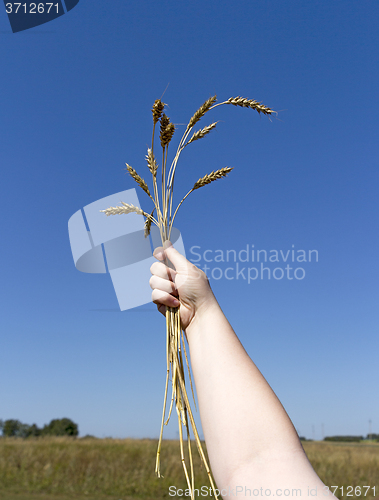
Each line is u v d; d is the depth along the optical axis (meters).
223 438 0.94
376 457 10.79
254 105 1.47
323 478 8.57
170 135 1.54
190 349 1.17
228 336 1.12
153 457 10.09
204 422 1.00
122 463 9.33
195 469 8.49
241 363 1.04
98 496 7.39
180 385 1.35
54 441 12.93
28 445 11.51
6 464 9.19
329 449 12.82
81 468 9.18
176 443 12.66
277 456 0.88
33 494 7.41
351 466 9.64
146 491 7.58
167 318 1.34
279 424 0.93
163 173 1.57
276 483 0.83
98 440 13.71
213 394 1.00
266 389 0.99
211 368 1.05
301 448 0.92
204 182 1.55
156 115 1.51
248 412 0.94
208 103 1.52
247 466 0.88
